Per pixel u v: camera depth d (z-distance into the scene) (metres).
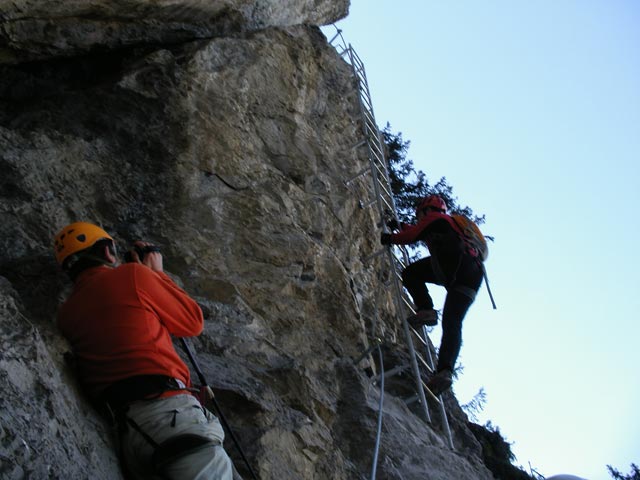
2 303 3.58
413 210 17.62
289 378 5.81
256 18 8.77
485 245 7.06
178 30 7.79
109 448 3.67
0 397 3.18
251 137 7.89
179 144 7.08
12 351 3.40
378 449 5.98
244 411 5.07
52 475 3.13
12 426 3.12
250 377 5.47
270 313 6.71
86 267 4.18
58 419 3.38
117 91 7.05
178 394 3.68
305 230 7.83
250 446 4.90
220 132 7.47
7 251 5.28
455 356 6.64
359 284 8.98
